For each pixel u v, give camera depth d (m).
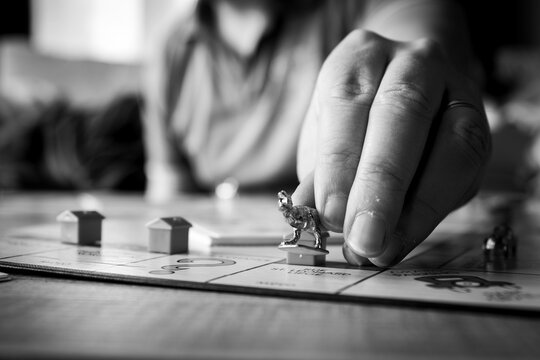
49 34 1.32
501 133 0.93
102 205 0.64
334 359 0.13
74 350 0.14
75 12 1.32
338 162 0.23
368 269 0.23
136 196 0.87
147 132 1.06
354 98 0.24
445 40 0.47
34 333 0.15
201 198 0.82
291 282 0.20
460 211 0.58
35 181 1.01
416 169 0.23
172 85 1.05
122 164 1.04
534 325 0.16
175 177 1.05
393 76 0.25
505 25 1.20
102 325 0.15
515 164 0.92
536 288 0.19
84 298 0.18
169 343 0.14
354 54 0.26
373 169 0.22
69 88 1.08
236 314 0.16
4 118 1.03
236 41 1.03
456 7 0.66
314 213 0.23
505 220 0.48
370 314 0.17
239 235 0.30
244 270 0.22
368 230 0.21
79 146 1.04
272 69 1.01
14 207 0.59
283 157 1.00
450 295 0.18
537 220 0.48
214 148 1.04
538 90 1.14
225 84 1.04
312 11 1.00
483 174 0.27
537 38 1.21
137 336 0.14
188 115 1.05
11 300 0.18
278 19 1.00
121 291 0.19
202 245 0.29
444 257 0.26
